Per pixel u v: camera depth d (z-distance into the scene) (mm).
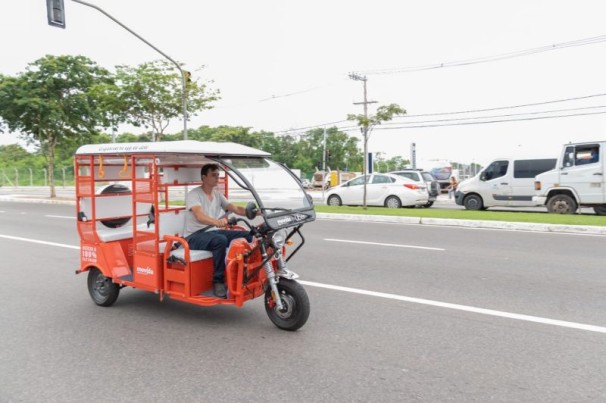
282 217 4684
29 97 24172
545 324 4797
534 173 17500
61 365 3941
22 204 23453
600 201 14453
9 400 3352
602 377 3605
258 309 5457
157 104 21828
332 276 6988
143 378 3674
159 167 5156
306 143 66062
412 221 13898
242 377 3666
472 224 12805
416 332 4613
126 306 5660
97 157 5590
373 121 17172
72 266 7980
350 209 17453
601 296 5781
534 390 3412
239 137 56125
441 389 3438
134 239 5281
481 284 6422
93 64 26281
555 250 8875
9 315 5328
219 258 4914
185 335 4629
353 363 3902
